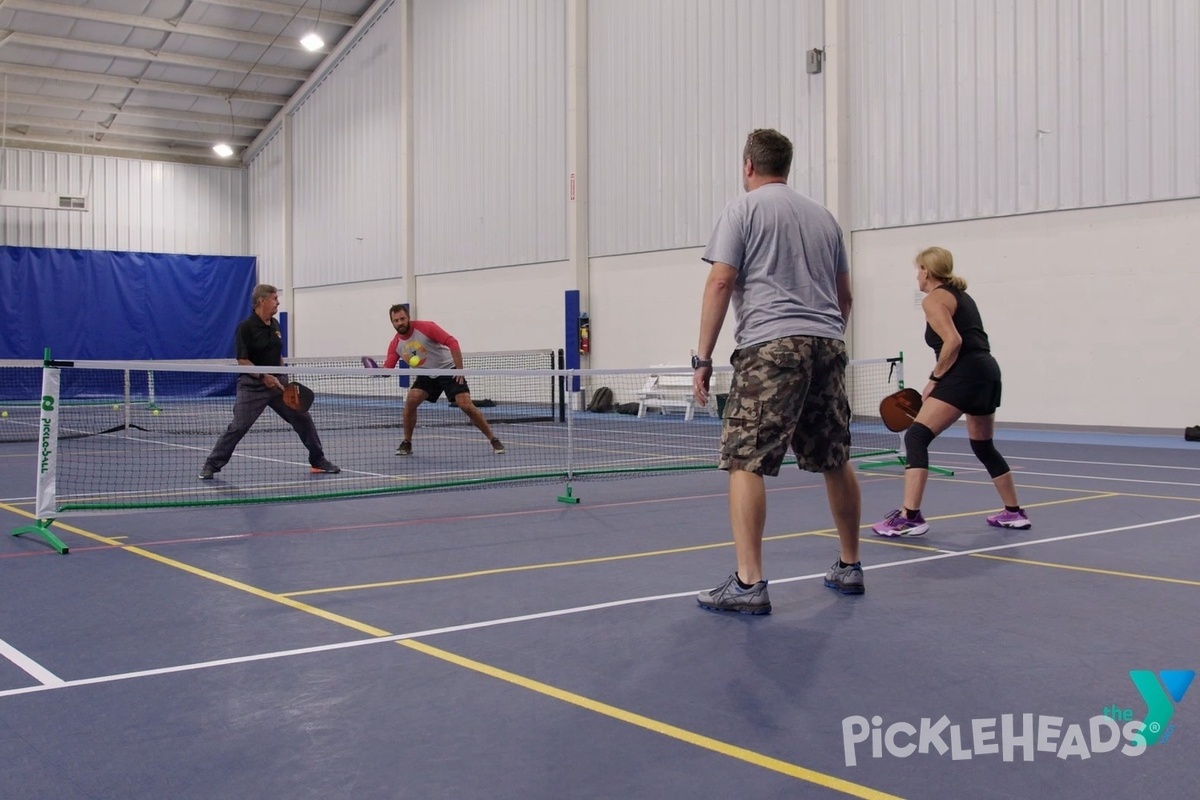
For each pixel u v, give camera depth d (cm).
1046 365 1373
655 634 375
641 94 1847
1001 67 1395
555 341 2034
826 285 412
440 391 1075
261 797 236
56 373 604
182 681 323
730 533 603
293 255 2802
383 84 2431
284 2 2345
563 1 1969
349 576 483
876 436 1304
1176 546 550
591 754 261
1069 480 856
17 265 2559
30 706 299
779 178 427
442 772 250
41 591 452
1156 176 1265
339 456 1073
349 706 299
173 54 2456
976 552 534
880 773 248
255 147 2928
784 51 1625
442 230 2291
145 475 908
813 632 376
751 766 252
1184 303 1252
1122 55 1286
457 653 352
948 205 1454
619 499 754
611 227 1914
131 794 238
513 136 2094
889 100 1512
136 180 2831
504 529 619
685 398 1747
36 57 2364
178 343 2786
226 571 496
